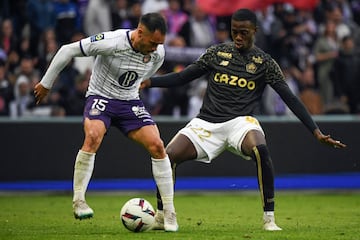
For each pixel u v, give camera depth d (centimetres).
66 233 3222
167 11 6781
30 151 5644
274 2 6512
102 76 3164
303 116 3244
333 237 3052
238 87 3312
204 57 3391
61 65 3111
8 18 6612
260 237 2995
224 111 3316
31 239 2994
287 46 7000
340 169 5962
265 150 3183
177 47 6631
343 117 5972
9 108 6147
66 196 5512
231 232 3209
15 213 4306
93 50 3097
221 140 3328
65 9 6562
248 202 5141
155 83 3381
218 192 5844
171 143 3322
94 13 6606
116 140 5722
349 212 4447
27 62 6206
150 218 3209
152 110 6456
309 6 6644
